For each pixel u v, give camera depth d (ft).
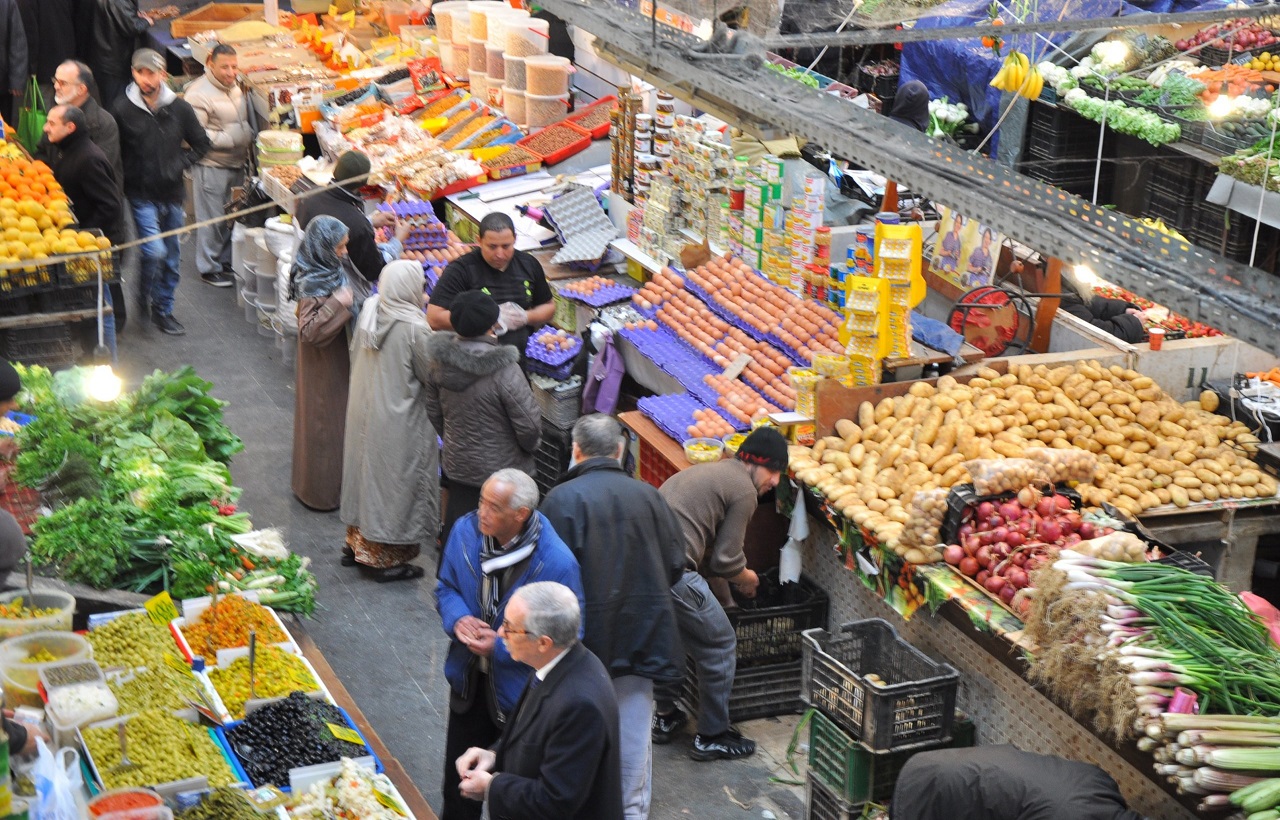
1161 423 33.86
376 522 38.04
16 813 17.38
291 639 28.43
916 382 34.50
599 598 26.78
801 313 38.42
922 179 21.66
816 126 24.03
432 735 32.12
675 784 30.66
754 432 31.12
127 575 30.27
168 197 52.65
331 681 28.02
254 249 54.54
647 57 28.86
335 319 39.99
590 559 26.76
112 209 48.88
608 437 28.09
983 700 29.09
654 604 27.22
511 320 40.09
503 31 58.44
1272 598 33.96
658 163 45.55
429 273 47.52
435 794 29.96
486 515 24.91
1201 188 49.75
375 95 62.80
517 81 58.03
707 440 35.27
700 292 41.78
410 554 39.06
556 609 21.31
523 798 21.53
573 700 21.31
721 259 42.27
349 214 42.86
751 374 37.83
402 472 37.81
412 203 50.57
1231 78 51.13
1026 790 22.18
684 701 33.06
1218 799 22.03
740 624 32.19
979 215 20.42
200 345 53.88
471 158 54.70
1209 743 22.22
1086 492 30.83
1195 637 23.71
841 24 35.14
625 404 43.83
